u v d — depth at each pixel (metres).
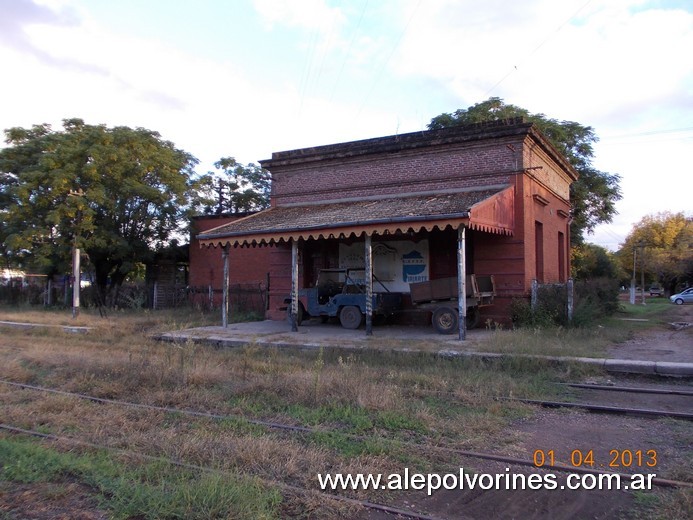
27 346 14.16
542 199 17.50
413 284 15.01
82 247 23.69
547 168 18.94
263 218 17.92
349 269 17.66
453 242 16.83
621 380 9.60
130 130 26.36
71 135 25.92
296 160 19.83
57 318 20.94
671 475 5.11
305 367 10.63
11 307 27.73
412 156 17.58
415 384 8.92
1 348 13.89
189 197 27.31
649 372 9.72
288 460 5.36
